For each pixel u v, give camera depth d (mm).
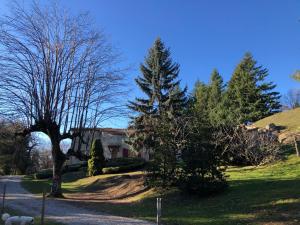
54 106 25188
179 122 21375
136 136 46844
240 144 27562
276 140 29141
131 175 33344
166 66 53344
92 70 26016
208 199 18594
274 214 14086
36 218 16141
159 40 53844
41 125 25359
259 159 27172
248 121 63719
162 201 19938
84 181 37312
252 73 67188
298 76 32125
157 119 24047
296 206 14531
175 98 51219
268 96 66000
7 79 24359
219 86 72750
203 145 19438
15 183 42250
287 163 25531
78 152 27562
